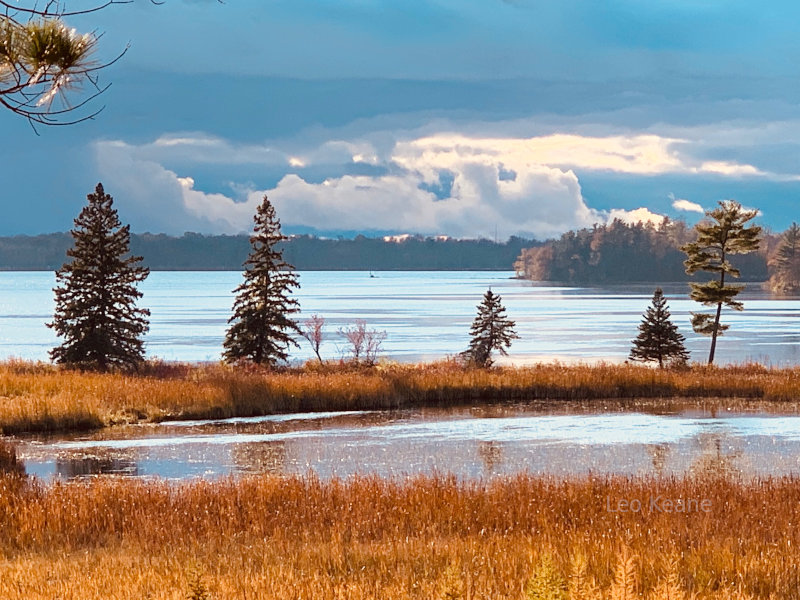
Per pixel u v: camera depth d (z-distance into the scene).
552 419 68.81
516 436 60.47
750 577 19.61
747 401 79.12
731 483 37.00
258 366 89.19
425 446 56.44
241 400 71.44
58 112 11.38
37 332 182.25
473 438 59.59
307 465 49.94
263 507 31.00
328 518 30.17
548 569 12.57
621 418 69.12
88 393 68.94
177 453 54.06
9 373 77.81
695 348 144.88
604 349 142.00
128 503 31.86
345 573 19.98
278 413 71.88
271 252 93.62
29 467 49.56
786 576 19.62
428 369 93.38
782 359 125.12
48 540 27.22
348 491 34.31
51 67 11.16
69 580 19.58
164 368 91.56
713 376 86.44
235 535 27.22
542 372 86.12
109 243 88.56
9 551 25.44
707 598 17.62
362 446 56.53
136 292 89.25
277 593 17.75
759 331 184.25
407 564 21.06
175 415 68.12
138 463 50.78
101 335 86.25
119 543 27.06
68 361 86.94
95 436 60.34
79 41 11.23
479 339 98.31
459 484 42.16
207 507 31.34
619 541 23.72
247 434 61.47
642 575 19.45
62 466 49.88
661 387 82.75
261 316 92.69
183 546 25.19
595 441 58.28
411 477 44.44
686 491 34.03
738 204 99.38
